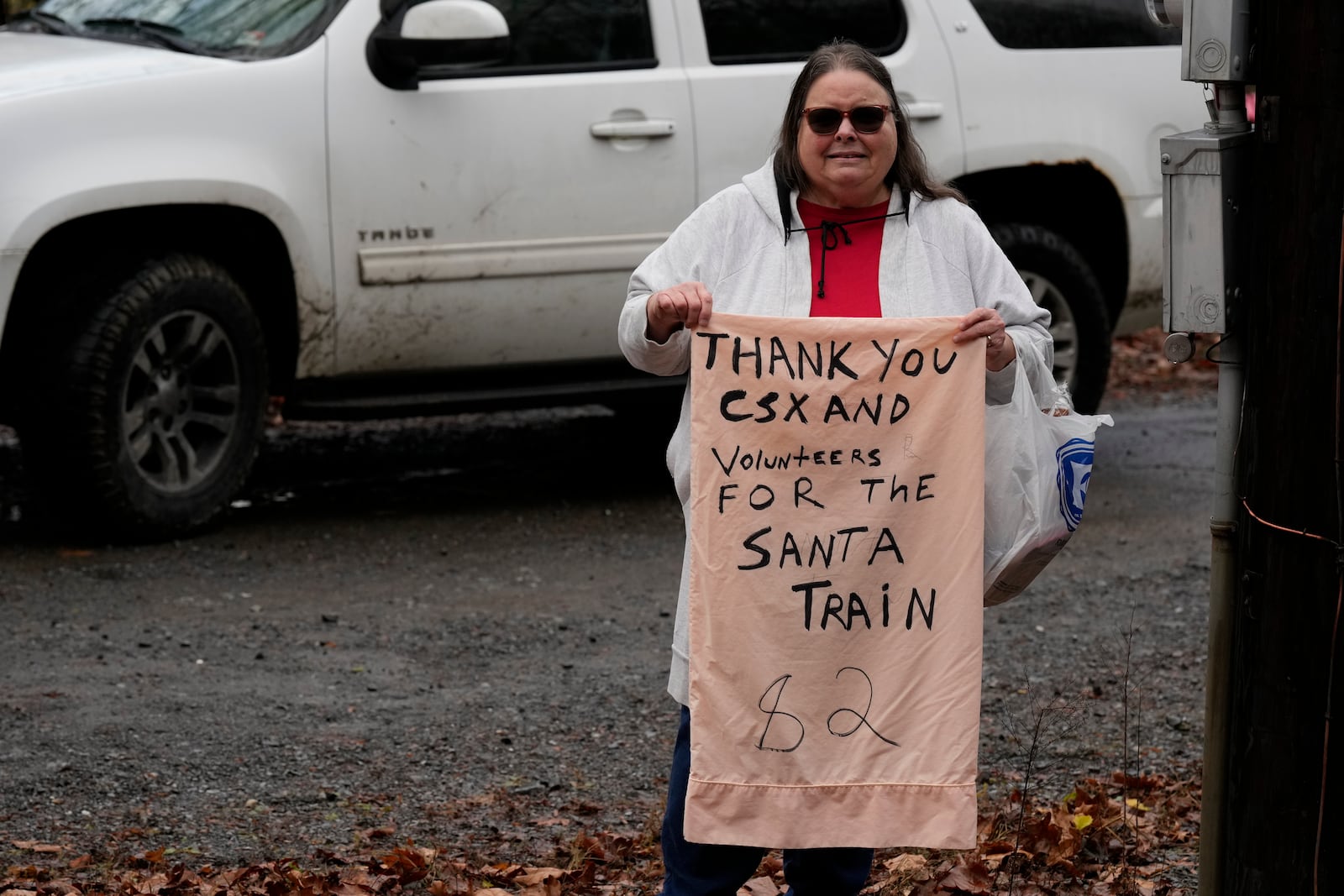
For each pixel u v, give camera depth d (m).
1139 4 12.27
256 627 8.81
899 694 4.65
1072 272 12.12
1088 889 5.98
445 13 10.11
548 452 13.27
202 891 5.78
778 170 4.86
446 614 9.17
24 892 5.71
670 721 7.77
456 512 11.35
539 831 6.54
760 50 11.24
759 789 4.66
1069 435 4.88
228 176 9.72
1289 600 4.39
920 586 4.66
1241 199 4.51
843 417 4.64
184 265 9.94
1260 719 4.48
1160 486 12.47
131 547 10.13
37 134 9.23
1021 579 4.97
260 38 10.23
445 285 10.47
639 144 10.82
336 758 7.21
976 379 4.63
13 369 9.77
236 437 10.45
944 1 11.66
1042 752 7.40
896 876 6.06
